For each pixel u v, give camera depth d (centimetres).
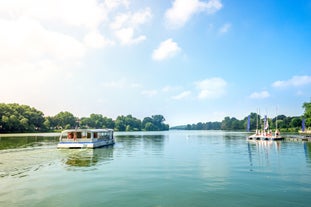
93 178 2377
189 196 1795
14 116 15825
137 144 7250
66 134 5794
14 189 1989
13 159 3666
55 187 2044
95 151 4966
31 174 2572
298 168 2892
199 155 4275
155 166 3072
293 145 6297
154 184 2136
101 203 1652
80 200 1716
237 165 3127
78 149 5297
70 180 2295
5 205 1616
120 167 3003
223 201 1684
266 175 2498
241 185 2094
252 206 1588
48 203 1653
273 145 6369
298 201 1672
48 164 3225
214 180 2284
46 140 8425
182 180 2288
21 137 10769
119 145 6812
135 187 2042
